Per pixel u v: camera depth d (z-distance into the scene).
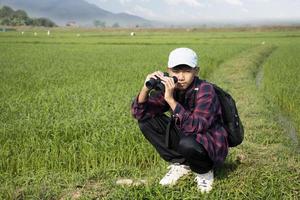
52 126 8.23
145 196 5.04
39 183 5.91
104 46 39.75
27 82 15.05
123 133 7.53
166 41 48.25
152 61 23.33
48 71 18.70
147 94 5.24
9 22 151.75
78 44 43.31
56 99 11.34
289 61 24.27
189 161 5.21
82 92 12.69
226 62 25.02
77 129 8.02
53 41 48.19
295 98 12.07
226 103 5.22
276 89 13.84
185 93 5.12
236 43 44.84
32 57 26.83
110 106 10.17
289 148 7.66
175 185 5.39
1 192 5.62
